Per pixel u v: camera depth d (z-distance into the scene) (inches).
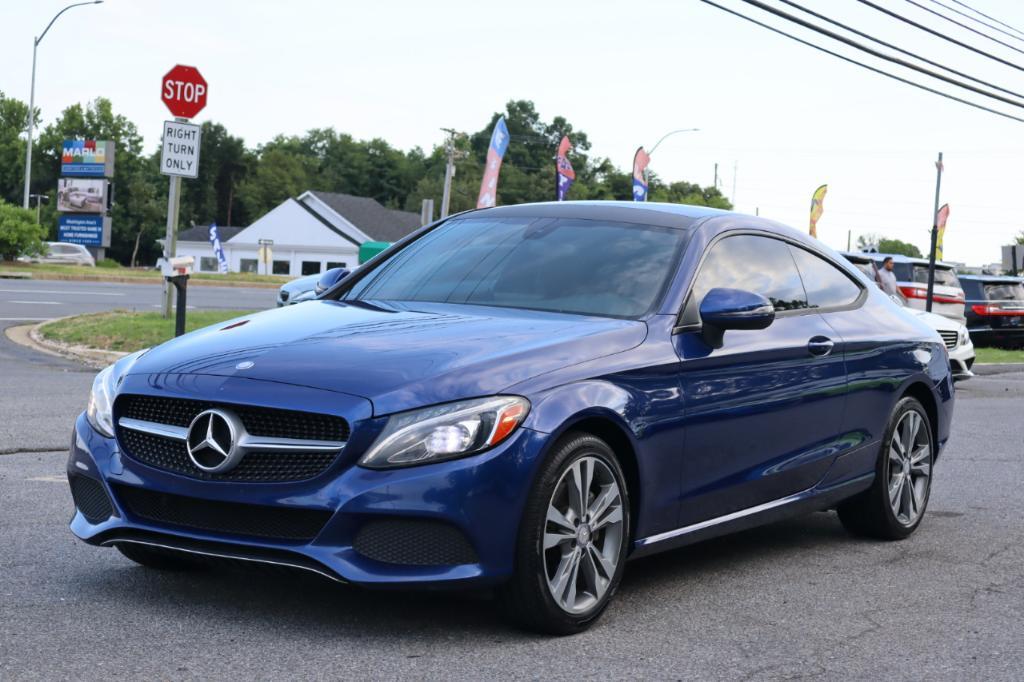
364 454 139.4
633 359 162.2
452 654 141.7
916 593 186.1
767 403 186.5
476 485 140.2
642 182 1197.1
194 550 145.6
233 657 137.3
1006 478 309.0
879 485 221.8
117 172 4180.6
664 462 165.6
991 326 974.4
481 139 5383.9
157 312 669.3
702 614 167.8
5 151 3964.1
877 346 219.0
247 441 143.3
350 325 166.1
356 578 137.6
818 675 141.9
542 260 188.5
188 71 552.7
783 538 227.1
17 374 442.9
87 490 158.4
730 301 170.6
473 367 147.2
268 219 3198.8
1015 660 151.3
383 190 5344.5
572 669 138.8
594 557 155.7
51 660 133.6
